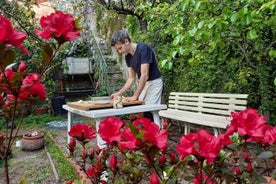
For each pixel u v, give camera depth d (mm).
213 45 2535
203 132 764
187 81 4508
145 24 5168
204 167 806
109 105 2771
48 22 698
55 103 6680
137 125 846
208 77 3994
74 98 7926
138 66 3176
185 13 2801
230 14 2252
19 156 3678
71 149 1065
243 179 855
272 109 3182
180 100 3977
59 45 731
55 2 6328
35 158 3547
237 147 888
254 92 3443
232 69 3607
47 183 2686
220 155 800
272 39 2973
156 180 745
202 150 720
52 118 6316
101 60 6680
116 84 6484
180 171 870
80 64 7844
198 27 2229
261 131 833
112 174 963
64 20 707
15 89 689
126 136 773
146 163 874
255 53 3143
